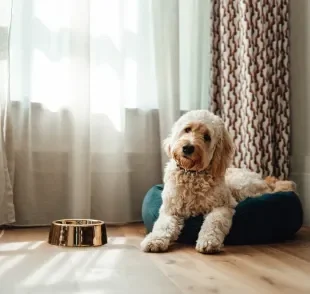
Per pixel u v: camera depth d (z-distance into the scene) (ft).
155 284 5.04
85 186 9.42
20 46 9.37
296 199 8.06
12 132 9.10
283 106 10.37
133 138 10.19
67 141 9.60
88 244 7.27
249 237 7.52
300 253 6.87
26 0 9.34
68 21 9.62
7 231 8.87
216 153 7.48
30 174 9.37
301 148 10.40
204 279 5.28
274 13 10.19
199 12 10.56
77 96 9.43
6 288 4.84
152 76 10.28
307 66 10.23
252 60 9.78
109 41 9.85
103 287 4.91
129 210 10.12
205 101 10.66
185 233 7.36
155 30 10.07
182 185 7.33
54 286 4.93
